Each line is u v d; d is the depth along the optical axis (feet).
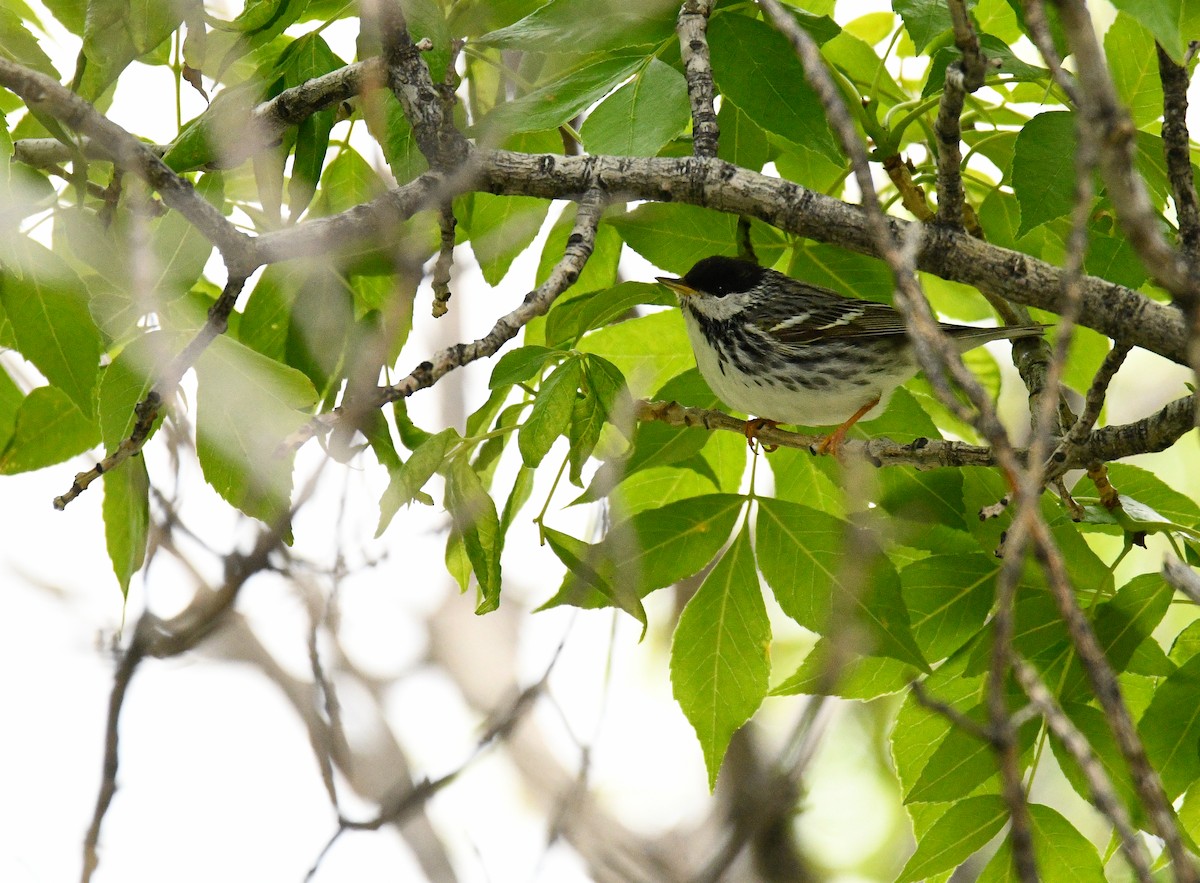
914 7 25.41
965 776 25.93
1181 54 18.16
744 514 29.91
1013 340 33.50
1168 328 24.47
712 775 30.07
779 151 34.55
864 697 30.27
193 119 28.17
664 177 26.05
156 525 42.01
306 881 42.11
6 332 27.73
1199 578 24.03
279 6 26.35
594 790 55.16
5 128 23.81
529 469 30.14
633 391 36.63
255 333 30.53
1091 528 33.14
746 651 29.91
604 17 27.12
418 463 25.20
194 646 41.96
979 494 29.27
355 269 29.99
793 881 52.90
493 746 46.32
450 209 24.82
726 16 27.91
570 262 24.61
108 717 40.52
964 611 29.40
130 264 25.98
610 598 27.27
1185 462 49.85
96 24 24.95
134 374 26.18
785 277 35.47
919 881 25.95
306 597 46.55
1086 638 15.52
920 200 29.17
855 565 28.35
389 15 25.03
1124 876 38.78
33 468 32.01
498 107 26.94
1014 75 26.45
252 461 26.58
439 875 49.90
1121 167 15.75
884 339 34.63
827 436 30.58
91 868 39.65
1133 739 15.21
